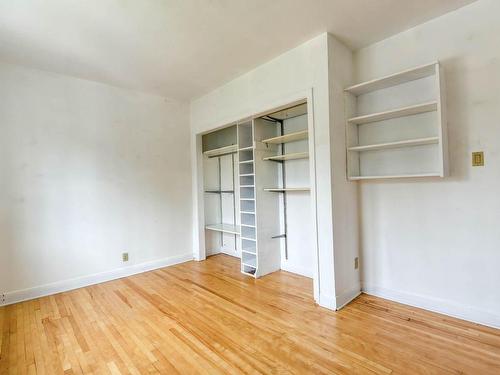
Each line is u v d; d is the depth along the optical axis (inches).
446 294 91.7
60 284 122.3
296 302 105.3
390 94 102.0
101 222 135.4
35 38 95.5
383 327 85.0
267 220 137.6
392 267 104.0
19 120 114.6
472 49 84.4
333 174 98.7
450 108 88.3
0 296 108.3
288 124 138.5
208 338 82.7
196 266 156.6
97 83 135.8
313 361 70.4
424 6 84.7
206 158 177.9
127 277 140.6
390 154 103.0
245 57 114.2
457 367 66.3
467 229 87.0
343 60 105.4
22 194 114.7
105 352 77.2
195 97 161.6
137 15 84.4
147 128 152.6
